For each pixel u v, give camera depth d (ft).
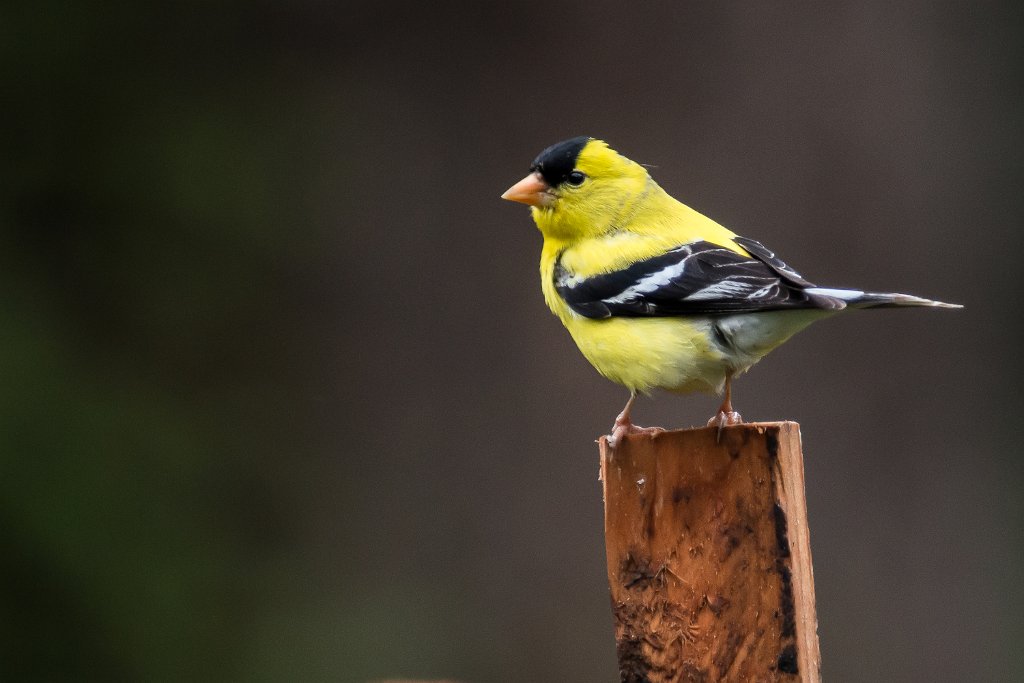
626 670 19.48
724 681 18.52
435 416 46.88
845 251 43.68
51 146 47.37
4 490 42.73
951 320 43.14
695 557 18.74
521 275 46.93
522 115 46.85
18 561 42.11
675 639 18.92
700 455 18.67
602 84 45.68
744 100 44.42
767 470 18.13
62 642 41.78
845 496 42.57
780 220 43.93
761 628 18.24
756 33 44.42
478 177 47.44
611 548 19.70
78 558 42.57
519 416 46.21
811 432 42.68
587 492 45.14
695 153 44.57
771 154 44.19
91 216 47.34
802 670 17.99
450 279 47.34
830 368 42.91
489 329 47.01
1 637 41.42
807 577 18.17
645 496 19.20
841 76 44.01
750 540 18.30
